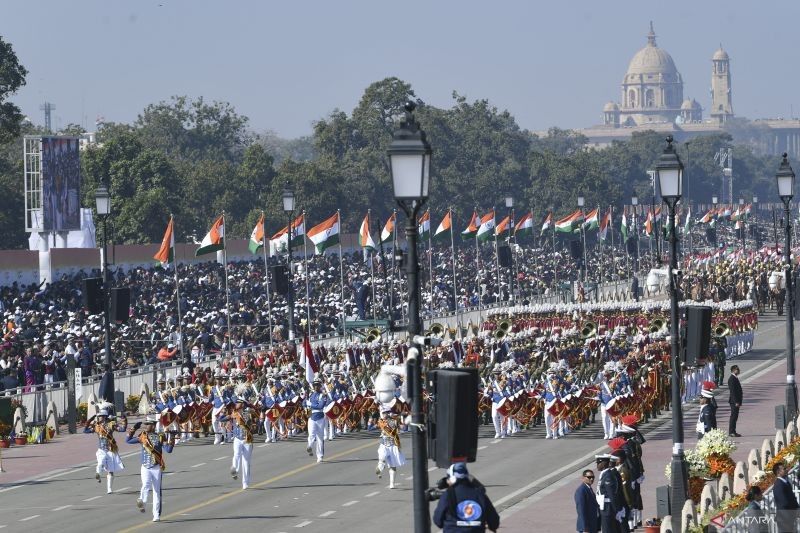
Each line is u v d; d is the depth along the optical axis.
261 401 163.00
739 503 97.94
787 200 160.00
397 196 66.69
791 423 137.88
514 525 108.75
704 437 114.62
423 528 64.88
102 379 176.50
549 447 154.88
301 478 135.50
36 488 134.75
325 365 169.75
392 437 128.50
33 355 182.25
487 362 188.62
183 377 167.12
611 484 98.31
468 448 63.53
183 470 143.25
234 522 112.31
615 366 162.62
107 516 116.81
